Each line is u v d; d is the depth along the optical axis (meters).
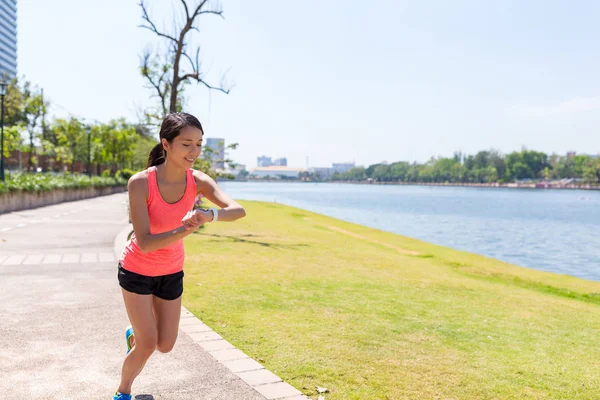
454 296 8.96
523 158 192.38
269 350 5.07
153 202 3.10
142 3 16.11
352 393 4.10
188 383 4.11
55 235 13.46
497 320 7.34
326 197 96.56
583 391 4.55
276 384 4.13
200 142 3.10
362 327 6.14
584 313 8.93
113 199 35.66
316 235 18.84
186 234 2.91
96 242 12.19
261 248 13.23
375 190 167.62
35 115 57.41
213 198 3.23
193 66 16.70
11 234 13.61
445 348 5.56
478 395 4.25
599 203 85.44
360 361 4.90
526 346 6.01
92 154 59.09
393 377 4.52
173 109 16.88
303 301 7.37
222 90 16.92
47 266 9.13
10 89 54.94
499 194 131.38
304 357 4.91
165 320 3.34
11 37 140.62
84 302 6.66
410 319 6.79
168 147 3.06
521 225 40.06
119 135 59.78
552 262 21.56
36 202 25.80
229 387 4.05
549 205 76.69
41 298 6.83
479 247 26.31
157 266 3.19
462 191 161.12
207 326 5.71
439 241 28.59
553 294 11.62
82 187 35.84
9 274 8.38
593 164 171.00
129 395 3.47
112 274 8.52
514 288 11.49
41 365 4.44
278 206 39.34
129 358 3.36
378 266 11.83
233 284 8.27
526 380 4.73
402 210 57.72
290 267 10.45
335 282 9.10
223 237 15.24
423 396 4.13
